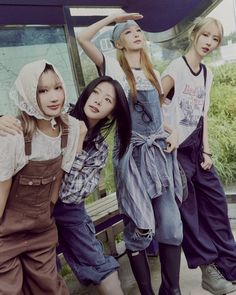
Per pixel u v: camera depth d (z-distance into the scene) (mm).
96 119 1823
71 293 2564
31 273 1641
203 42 2119
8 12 2342
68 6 2631
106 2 2836
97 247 2053
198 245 2322
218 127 3543
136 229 2010
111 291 2016
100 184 2949
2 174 1464
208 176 2338
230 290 2307
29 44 2475
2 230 1552
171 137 2084
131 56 1977
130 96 1904
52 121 1549
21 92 1473
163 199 2029
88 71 2807
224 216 2375
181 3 2965
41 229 1661
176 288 2121
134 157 1969
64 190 1794
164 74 2170
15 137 1456
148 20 2994
